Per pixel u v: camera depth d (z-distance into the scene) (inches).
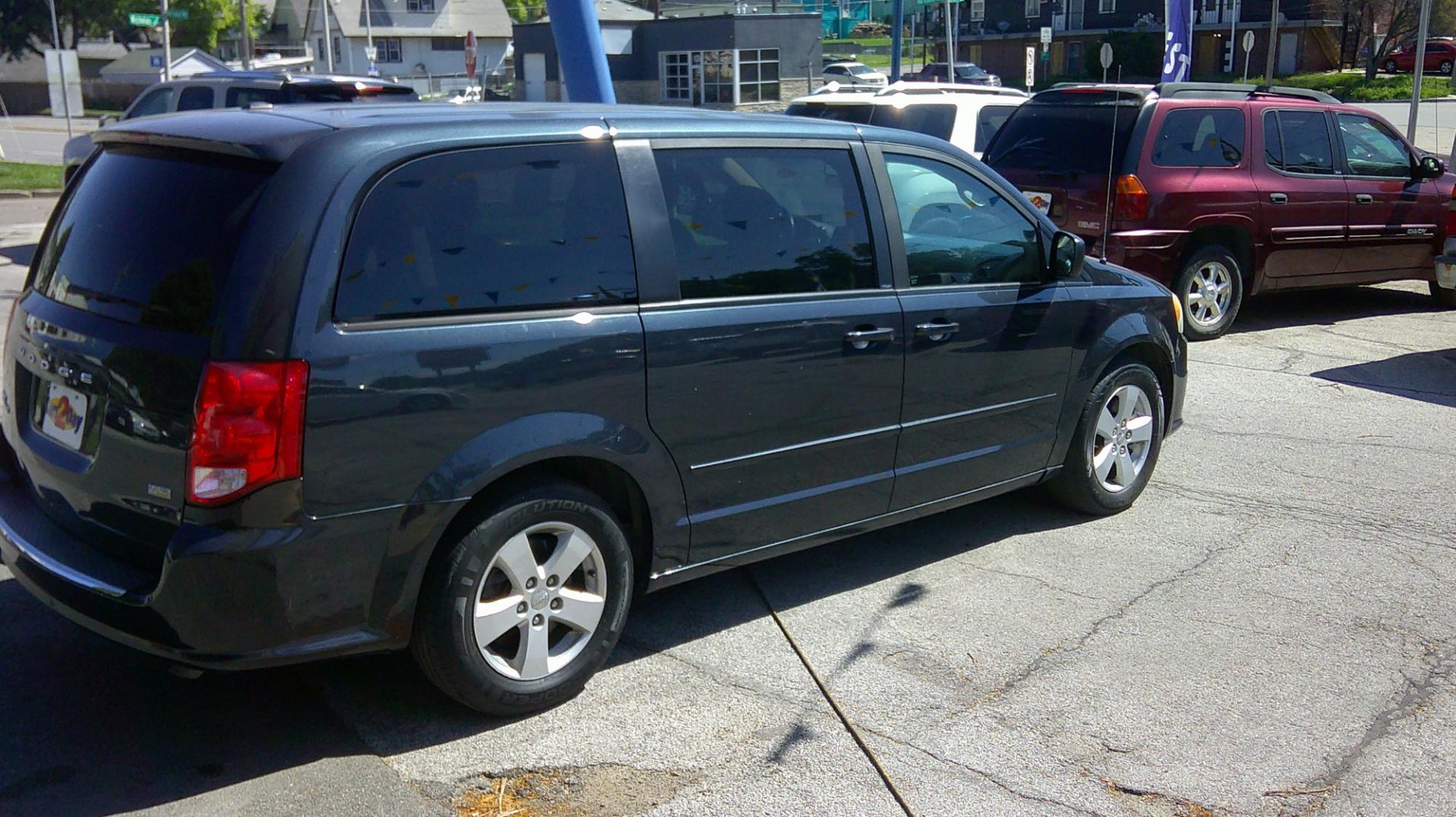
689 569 171.3
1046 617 189.6
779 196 175.9
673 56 1893.5
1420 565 212.2
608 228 157.0
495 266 146.9
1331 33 2345.0
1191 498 246.8
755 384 169.8
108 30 2551.7
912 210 193.2
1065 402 219.1
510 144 150.3
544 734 152.9
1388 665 175.5
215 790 139.2
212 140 143.0
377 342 136.4
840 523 188.5
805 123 183.0
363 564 138.3
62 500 149.1
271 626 134.2
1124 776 146.0
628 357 155.9
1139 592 199.6
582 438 152.2
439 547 145.2
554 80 1988.2
